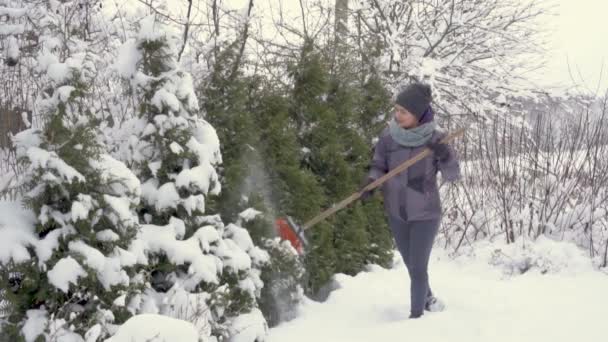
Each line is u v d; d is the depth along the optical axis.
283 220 5.20
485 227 7.60
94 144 3.57
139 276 3.75
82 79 3.53
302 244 5.36
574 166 7.58
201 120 4.27
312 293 5.54
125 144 4.24
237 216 4.76
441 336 4.49
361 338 4.50
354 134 6.21
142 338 2.69
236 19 6.36
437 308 5.11
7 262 3.31
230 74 4.84
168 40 4.08
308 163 5.92
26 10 6.67
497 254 6.74
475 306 5.20
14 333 3.39
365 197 5.03
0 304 3.41
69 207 3.51
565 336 4.43
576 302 5.26
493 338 4.42
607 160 7.60
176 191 4.09
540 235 7.11
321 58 6.05
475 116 11.06
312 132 5.82
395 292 5.61
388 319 4.95
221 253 4.21
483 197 7.86
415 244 4.87
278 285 4.91
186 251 3.96
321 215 5.10
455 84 11.53
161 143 4.10
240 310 4.29
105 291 3.54
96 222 3.52
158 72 4.10
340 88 6.15
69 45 5.93
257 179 5.09
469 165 8.45
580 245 6.93
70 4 6.55
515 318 4.84
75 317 3.44
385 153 4.98
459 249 7.36
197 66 5.59
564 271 6.32
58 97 3.47
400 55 10.87
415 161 4.76
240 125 4.79
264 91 5.46
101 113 5.25
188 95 4.11
